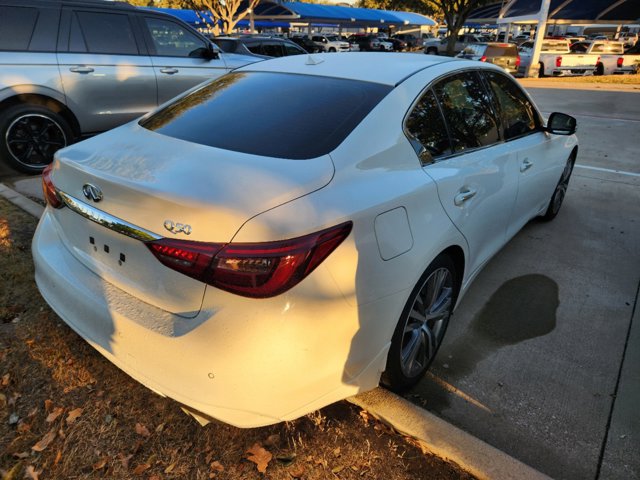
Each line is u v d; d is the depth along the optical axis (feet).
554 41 70.74
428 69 8.70
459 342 9.46
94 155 6.99
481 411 7.76
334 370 6.04
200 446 6.78
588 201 17.29
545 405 7.89
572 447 7.13
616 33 109.81
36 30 16.96
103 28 18.42
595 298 11.08
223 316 5.41
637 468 6.82
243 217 5.37
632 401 8.00
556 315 10.39
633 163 22.04
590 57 66.13
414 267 6.81
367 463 6.65
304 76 8.57
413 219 6.89
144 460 6.55
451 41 93.81
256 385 5.53
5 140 16.83
